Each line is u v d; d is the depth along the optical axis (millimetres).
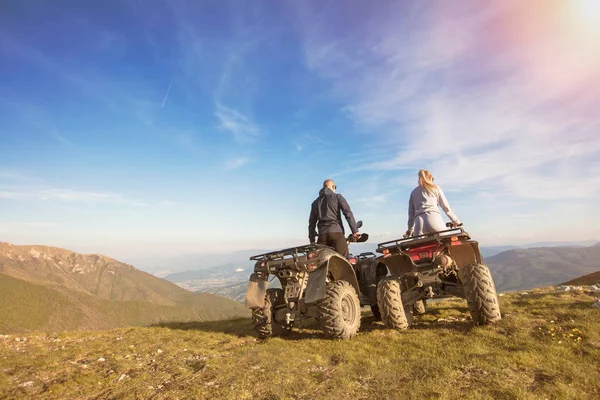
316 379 3615
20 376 4086
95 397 3408
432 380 3197
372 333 5629
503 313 5902
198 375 3938
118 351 5340
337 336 5254
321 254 5602
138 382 3779
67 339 6539
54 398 3385
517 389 2891
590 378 3078
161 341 6102
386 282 5812
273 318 6078
